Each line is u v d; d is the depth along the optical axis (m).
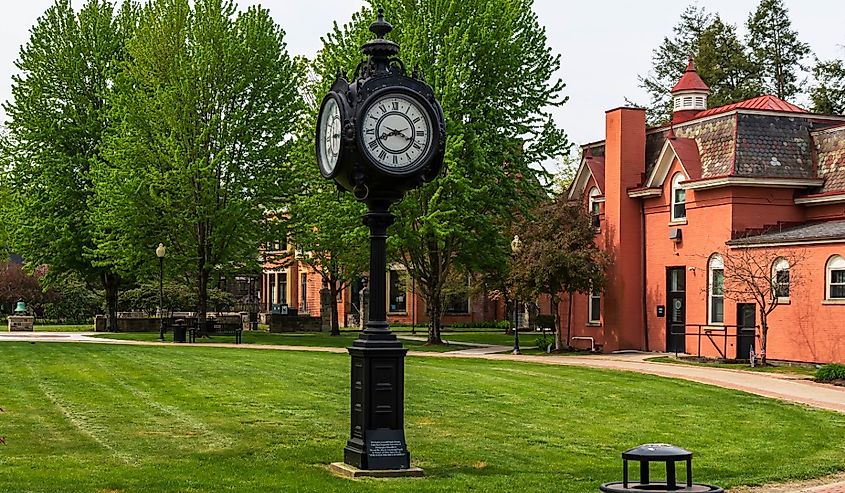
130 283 59.72
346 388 22.17
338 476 12.20
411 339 49.09
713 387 24.06
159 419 17.11
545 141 42.09
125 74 46.56
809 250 30.73
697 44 75.62
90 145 51.09
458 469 13.10
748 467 14.25
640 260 38.94
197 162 43.41
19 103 50.44
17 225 50.53
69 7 51.00
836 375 26.55
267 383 22.84
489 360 31.86
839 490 12.50
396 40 39.97
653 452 8.54
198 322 46.53
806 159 35.28
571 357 35.53
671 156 36.88
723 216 34.66
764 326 31.12
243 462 13.06
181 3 45.66
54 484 11.16
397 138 12.34
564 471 13.36
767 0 73.62
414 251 42.38
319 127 13.12
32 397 19.72
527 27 42.16
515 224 41.12
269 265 78.44
